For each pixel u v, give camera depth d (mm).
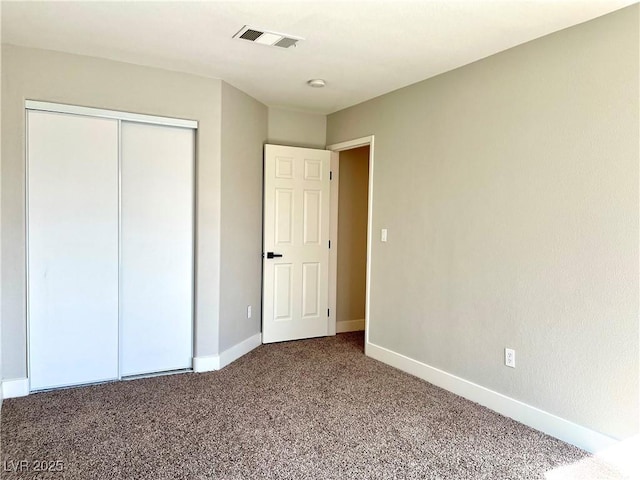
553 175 2605
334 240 4859
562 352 2566
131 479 2098
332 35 2713
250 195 4184
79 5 2369
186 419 2742
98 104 3182
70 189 3168
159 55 3105
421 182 3545
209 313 3643
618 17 2301
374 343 4055
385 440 2525
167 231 3535
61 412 2799
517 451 2426
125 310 3428
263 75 3504
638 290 2234
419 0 2256
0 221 2922
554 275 2604
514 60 2828
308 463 2270
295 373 3627
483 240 3033
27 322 3074
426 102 3504
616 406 2324
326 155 4723
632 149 2248
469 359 3141
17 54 2939
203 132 3551
